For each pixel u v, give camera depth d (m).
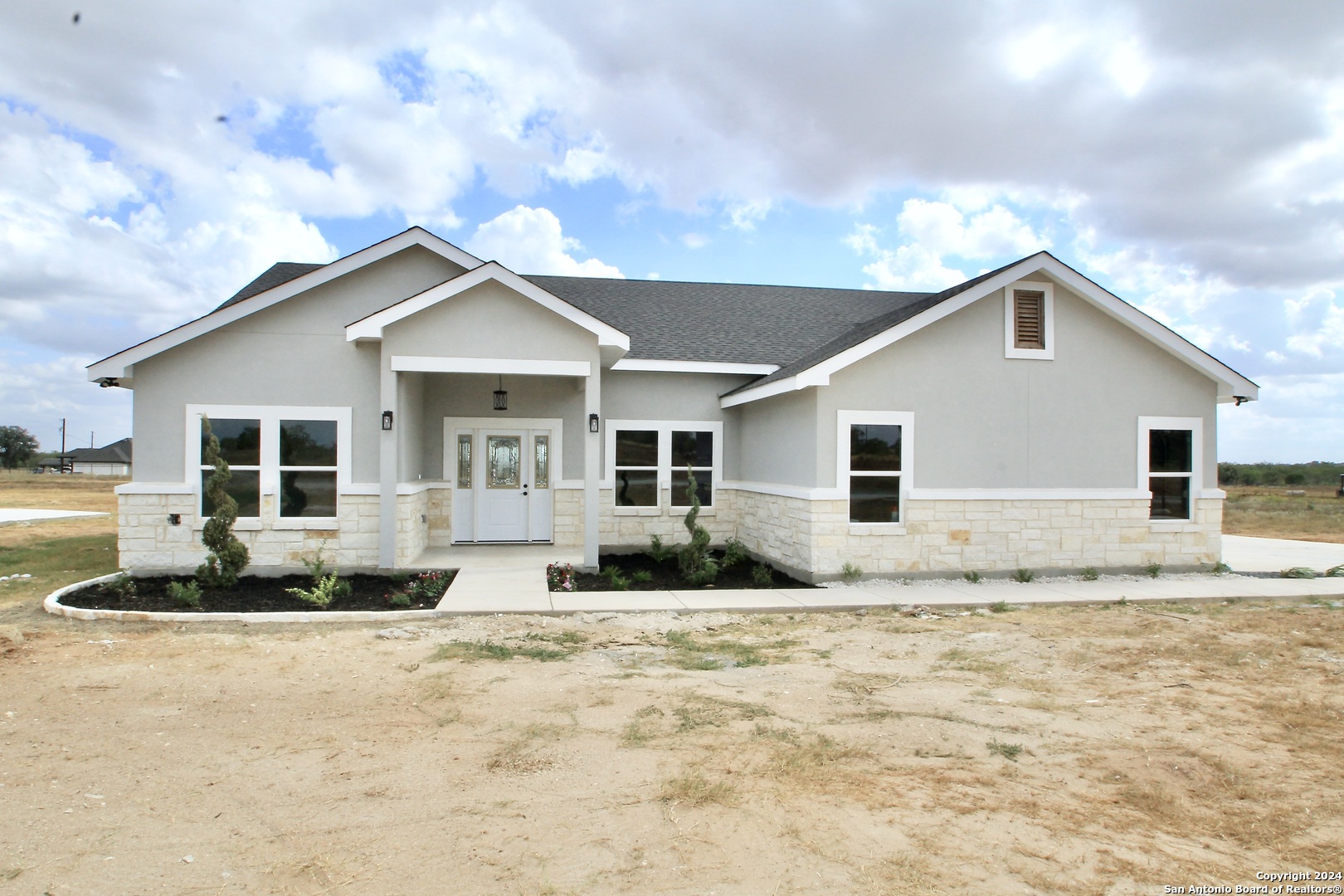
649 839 3.96
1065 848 3.92
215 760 4.92
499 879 3.57
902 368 11.70
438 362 11.62
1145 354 12.47
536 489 14.55
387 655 7.47
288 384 11.95
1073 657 7.62
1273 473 60.22
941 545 11.77
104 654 7.41
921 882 3.58
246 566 11.17
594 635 8.46
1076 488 12.19
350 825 4.07
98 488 47.19
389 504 11.59
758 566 13.13
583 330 11.98
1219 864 3.79
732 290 18.72
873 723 5.70
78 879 3.50
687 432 14.87
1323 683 6.78
